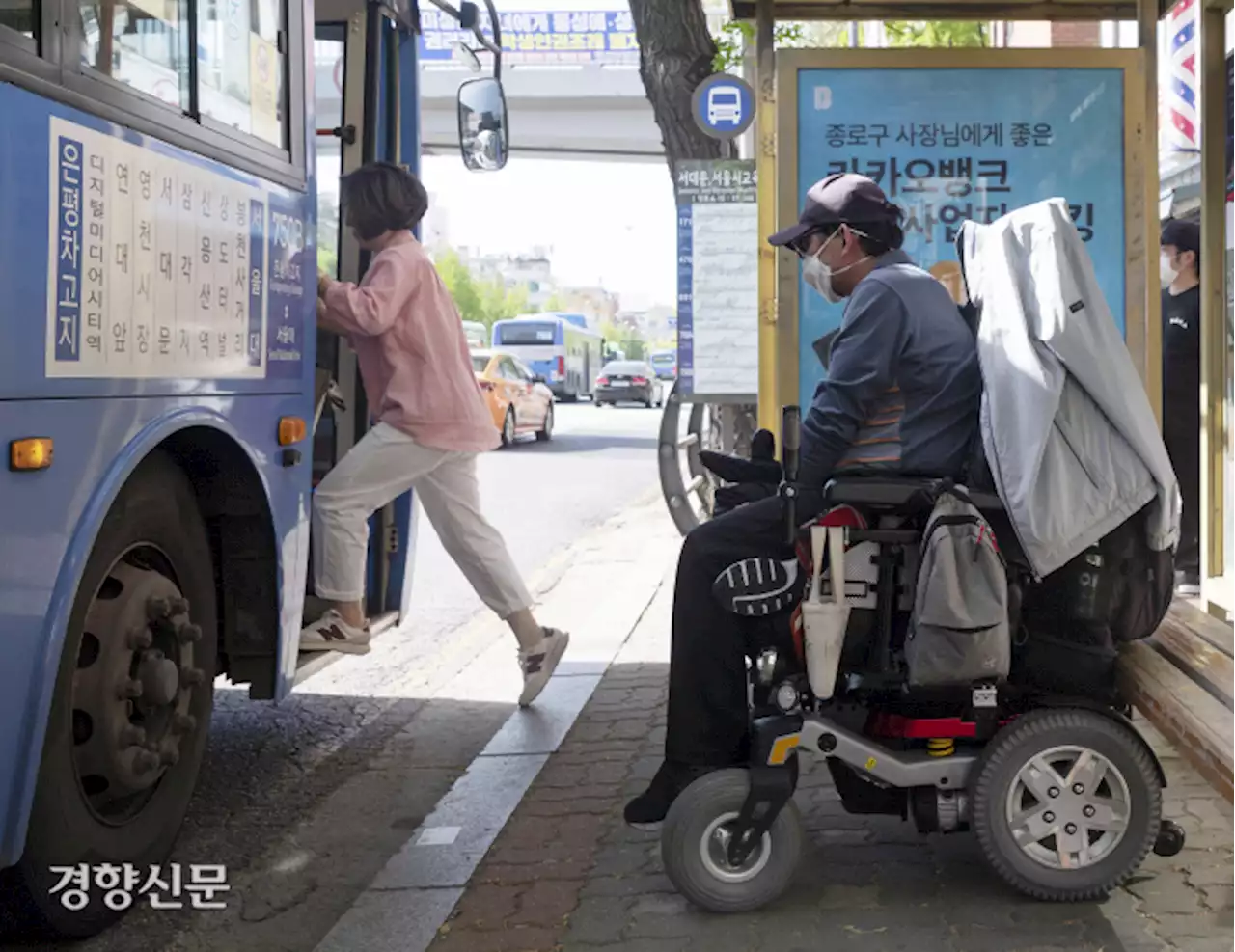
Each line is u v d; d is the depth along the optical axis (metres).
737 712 3.75
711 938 3.52
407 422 5.31
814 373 6.54
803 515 3.73
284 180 4.41
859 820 4.35
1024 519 3.46
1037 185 6.52
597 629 7.58
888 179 6.54
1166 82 9.79
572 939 3.54
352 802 4.85
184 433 3.97
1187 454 7.59
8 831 3.00
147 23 3.51
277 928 3.79
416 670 6.93
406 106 6.17
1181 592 7.41
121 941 3.70
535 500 15.34
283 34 4.42
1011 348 3.58
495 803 4.68
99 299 3.26
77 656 3.39
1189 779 4.61
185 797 4.05
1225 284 6.41
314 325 4.70
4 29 2.90
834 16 6.70
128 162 3.39
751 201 7.26
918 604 3.47
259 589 4.39
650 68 8.27
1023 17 6.69
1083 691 3.76
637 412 42.53
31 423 3.00
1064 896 3.63
